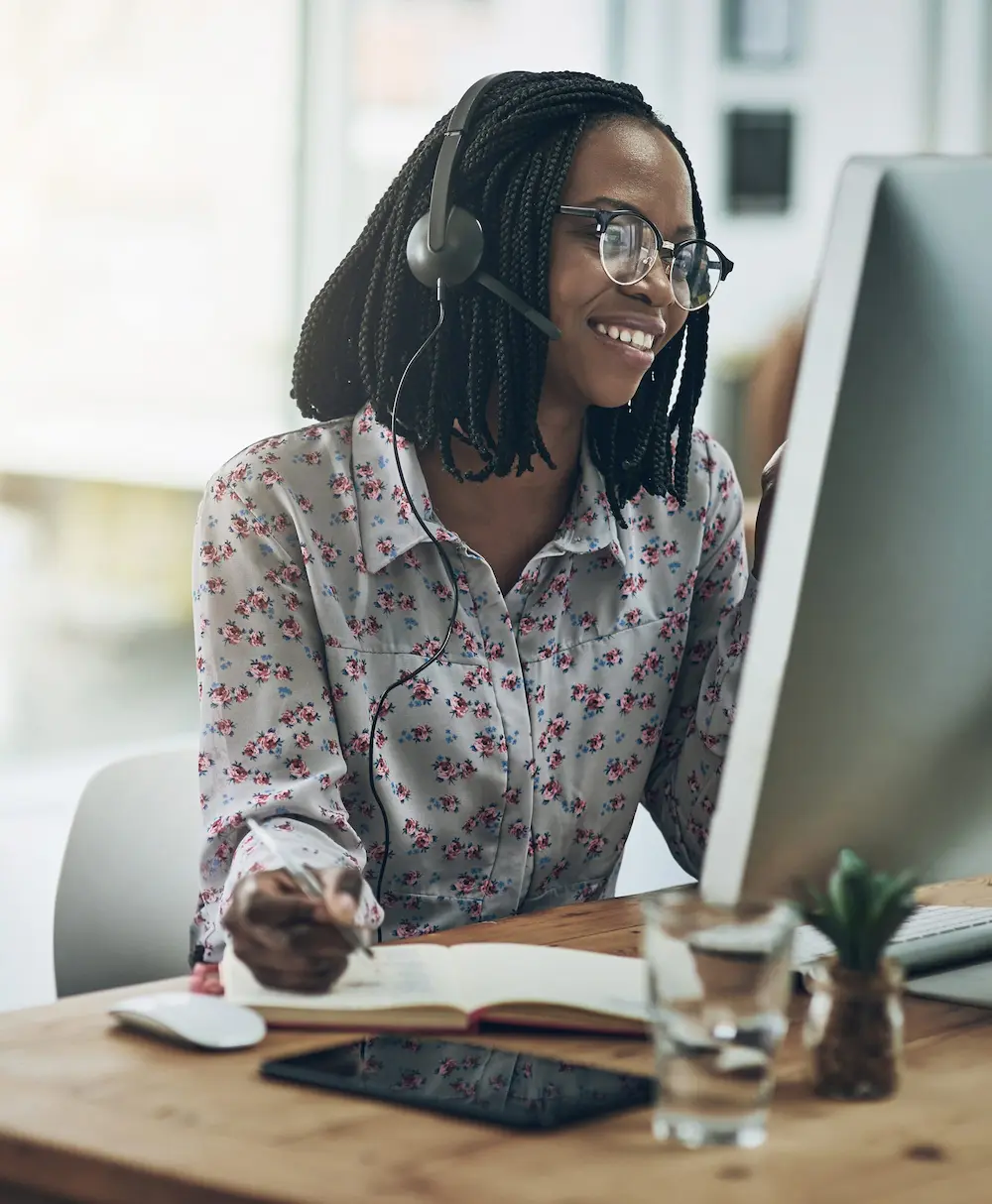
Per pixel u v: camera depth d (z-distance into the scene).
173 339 3.47
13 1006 2.76
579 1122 0.80
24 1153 0.77
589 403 1.52
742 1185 0.72
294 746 1.42
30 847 3.16
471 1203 0.69
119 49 3.35
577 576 1.59
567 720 1.57
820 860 0.92
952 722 0.94
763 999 0.77
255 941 0.99
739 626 1.57
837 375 0.82
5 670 3.38
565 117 1.49
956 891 1.33
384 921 1.53
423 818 1.51
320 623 1.48
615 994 0.98
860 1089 0.83
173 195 3.44
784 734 0.85
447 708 1.50
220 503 1.50
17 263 3.31
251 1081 0.86
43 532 3.40
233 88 3.46
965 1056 0.91
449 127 1.48
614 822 1.62
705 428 3.95
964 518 0.89
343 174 3.55
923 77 4.08
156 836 1.52
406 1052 0.90
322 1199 0.70
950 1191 0.71
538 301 1.47
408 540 1.50
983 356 0.87
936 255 0.84
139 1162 0.74
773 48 3.96
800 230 4.01
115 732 3.50
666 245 1.50
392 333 1.52
